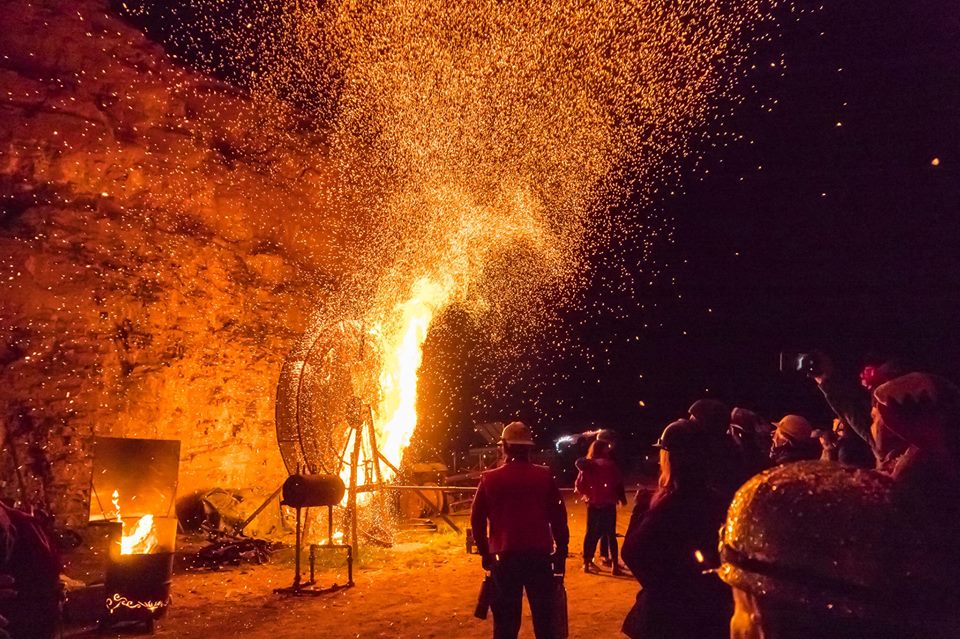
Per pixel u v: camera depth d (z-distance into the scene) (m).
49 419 9.96
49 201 10.52
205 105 12.42
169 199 11.66
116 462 8.62
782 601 1.13
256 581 8.63
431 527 12.41
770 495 1.22
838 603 1.09
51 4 10.89
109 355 10.63
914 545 1.11
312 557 8.34
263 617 7.10
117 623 6.60
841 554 1.12
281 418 9.98
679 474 3.17
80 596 6.81
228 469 11.82
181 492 11.19
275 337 12.65
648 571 3.13
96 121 11.05
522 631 6.36
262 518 11.59
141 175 11.36
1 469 9.50
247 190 12.62
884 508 1.15
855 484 1.21
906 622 1.07
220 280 12.05
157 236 11.42
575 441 17.98
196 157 12.05
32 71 10.66
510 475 4.74
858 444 4.69
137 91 11.54
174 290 11.45
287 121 13.47
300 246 13.23
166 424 11.12
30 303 10.02
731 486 3.18
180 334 11.43
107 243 10.88
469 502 14.05
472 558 9.88
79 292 10.45
